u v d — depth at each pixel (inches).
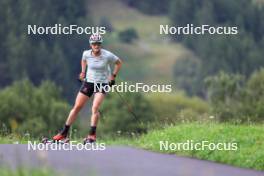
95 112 1593.3
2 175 1137.4
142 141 1851.6
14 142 1768.0
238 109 6161.4
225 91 6717.5
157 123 2069.4
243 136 1649.9
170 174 1259.2
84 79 1610.5
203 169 1357.0
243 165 1466.5
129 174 1235.9
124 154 1518.2
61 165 1289.4
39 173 1142.3
